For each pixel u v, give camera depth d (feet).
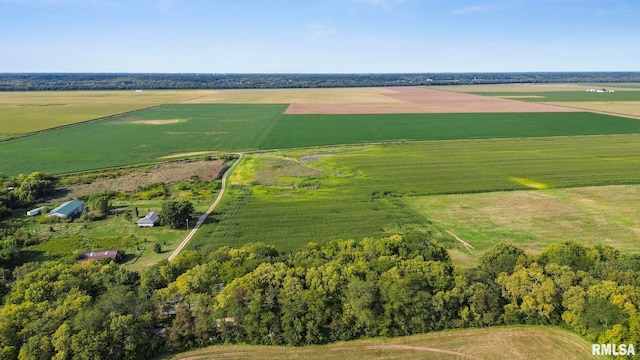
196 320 115.96
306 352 112.68
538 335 115.96
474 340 115.03
